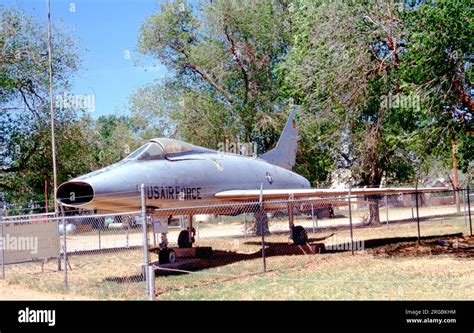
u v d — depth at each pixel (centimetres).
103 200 1412
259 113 3459
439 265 1518
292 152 2727
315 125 2270
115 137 4369
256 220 3098
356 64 1888
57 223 1691
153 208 1592
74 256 2209
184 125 3591
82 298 1156
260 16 3525
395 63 1862
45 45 3547
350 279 1317
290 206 2150
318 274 1426
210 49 3559
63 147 3600
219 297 1127
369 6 1884
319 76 2000
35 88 3512
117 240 3123
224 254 2055
